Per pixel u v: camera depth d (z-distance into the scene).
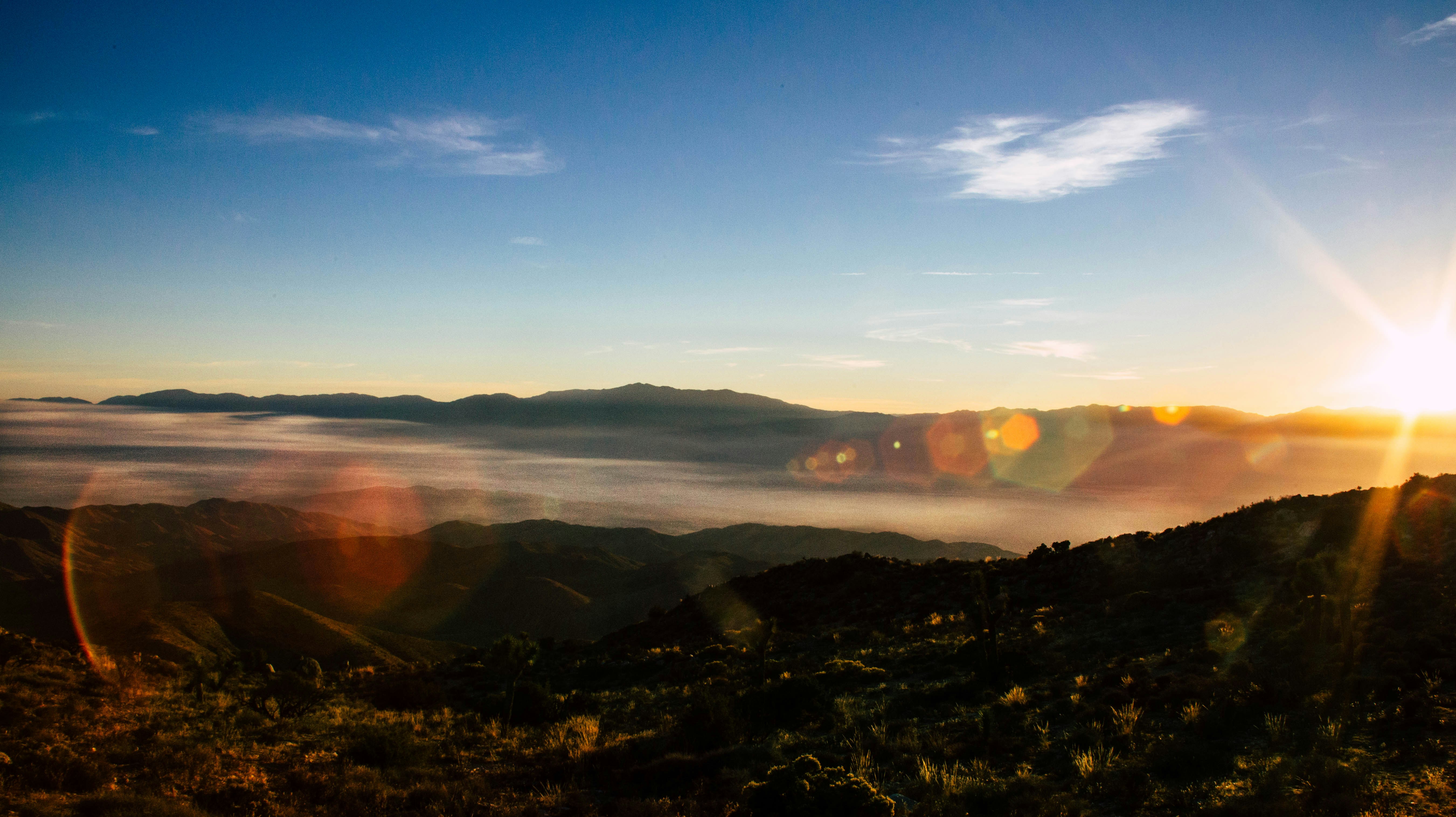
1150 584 32.31
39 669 25.38
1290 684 15.52
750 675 27.45
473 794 14.04
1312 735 13.06
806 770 12.61
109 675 25.86
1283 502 35.75
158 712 21.36
